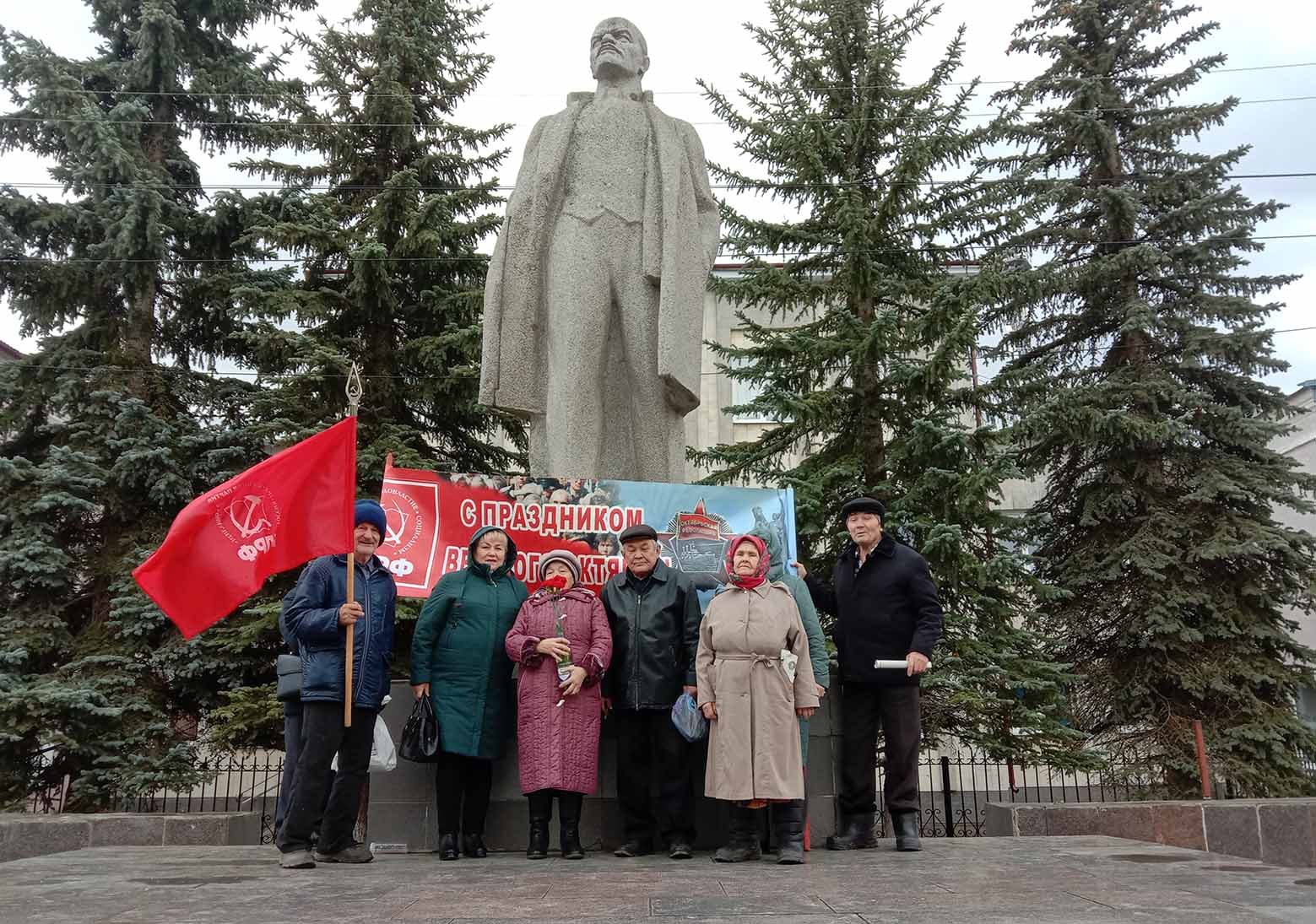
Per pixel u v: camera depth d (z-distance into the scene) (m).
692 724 5.55
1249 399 18.22
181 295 17.47
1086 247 19.17
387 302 16.47
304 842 5.32
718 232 8.09
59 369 16.20
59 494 14.55
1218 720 16.27
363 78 18.05
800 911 3.63
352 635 5.41
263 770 13.55
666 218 7.52
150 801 13.66
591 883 4.45
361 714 5.57
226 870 5.20
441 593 5.90
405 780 6.34
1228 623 16.53
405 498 6.58
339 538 5.63
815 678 5.86
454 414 17.28
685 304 7.55
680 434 7.66
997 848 6.10
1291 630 17.34
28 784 13.67
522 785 5.59
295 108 17.78
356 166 17.78
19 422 16.17
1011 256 18.86
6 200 15.88
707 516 6.80
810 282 16.86
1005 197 16.86
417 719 5.69
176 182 17.59
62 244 16.66
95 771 13.23
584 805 6.27
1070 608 17.25
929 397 15.47
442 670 5.79
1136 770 16.00
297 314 16.20
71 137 16.17
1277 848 9.28
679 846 5.60
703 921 3.41
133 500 15.51
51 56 16.41
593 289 7.52
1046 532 18.48
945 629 14.45
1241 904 3.69
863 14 17.12
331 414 16.17
